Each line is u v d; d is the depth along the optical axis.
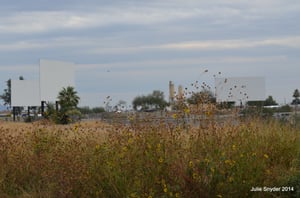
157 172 7.74
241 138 8.74
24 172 9.12
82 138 9.38
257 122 10.20
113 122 9.72
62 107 44.81
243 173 7.75
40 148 9.51
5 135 10.32
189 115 9.00
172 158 7.88
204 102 9.29
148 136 8.45
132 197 7.42
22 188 8.84
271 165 8.70
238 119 9.61
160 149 8.02
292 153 9.01
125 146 8.30
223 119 9.48
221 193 7.53
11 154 9.34
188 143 8.45
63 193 8.03
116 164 7.93
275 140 9.23
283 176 8.09
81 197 7.98
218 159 7.82
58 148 9.25
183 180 7.57
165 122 9.02
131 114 9.85
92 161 8.20
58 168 8.52
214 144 8.27
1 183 8.82
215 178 7.55
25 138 9.96
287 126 10.58
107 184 7.86
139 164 7.96
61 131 10.09
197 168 7.64
